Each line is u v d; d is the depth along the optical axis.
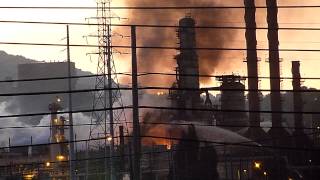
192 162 75.88
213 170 76.00
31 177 87.19
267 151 79.25
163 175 81.06
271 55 91.06
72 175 42.31
